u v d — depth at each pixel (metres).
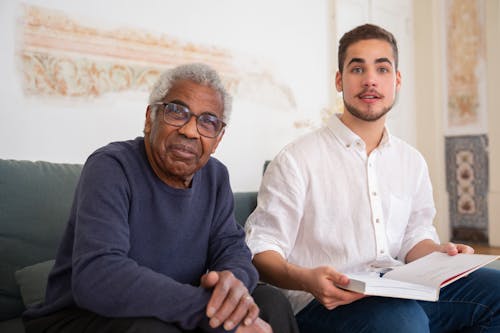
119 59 2.32
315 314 1.39
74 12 2.15
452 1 4.48
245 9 2.96
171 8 2.55
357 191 1.55
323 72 3.48
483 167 4.41
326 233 1.53
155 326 0.89
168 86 1.14
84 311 1.01
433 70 4.47
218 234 1.26
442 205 4.51
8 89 1.96
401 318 1.23
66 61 2.13
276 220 1.50
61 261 1.09
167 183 1.17
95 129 2.23
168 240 1.14
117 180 1.07
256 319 1.01
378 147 1.61
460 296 1.49
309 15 3.39
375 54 1.57
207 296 0.94
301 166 1.55
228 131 2.86
